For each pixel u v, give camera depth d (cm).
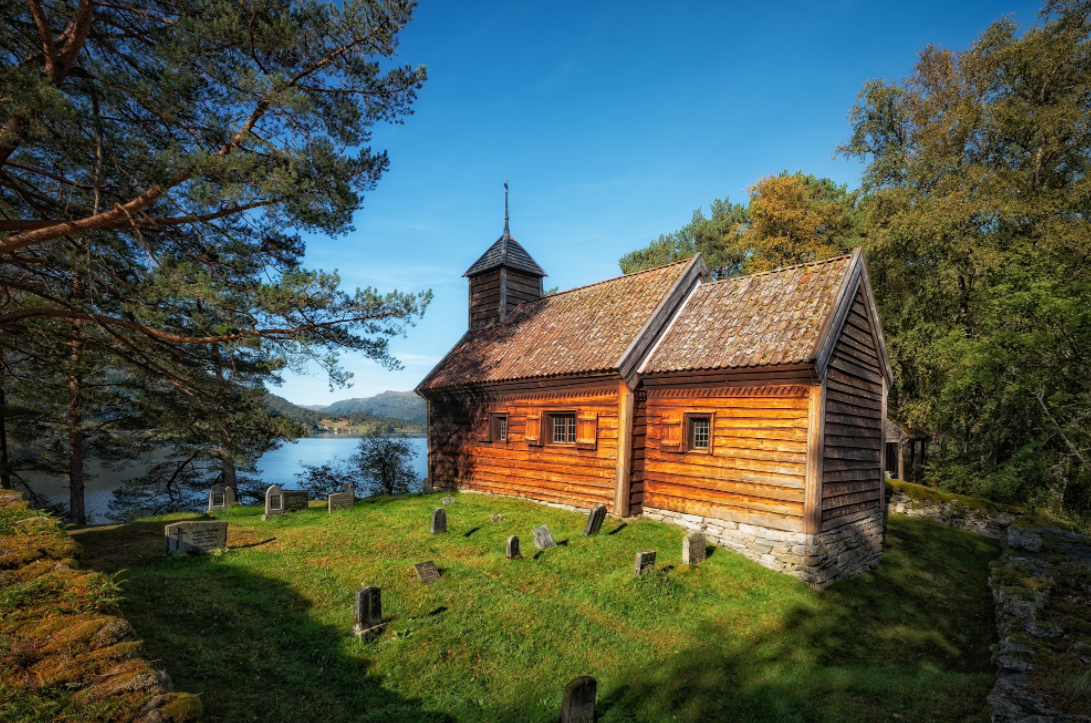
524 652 750
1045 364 1841
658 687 693
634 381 1374
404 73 1188
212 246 1201
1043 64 2228
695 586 1019
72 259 1043
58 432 1925
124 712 305
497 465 1741
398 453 2578
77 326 1225
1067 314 1659
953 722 629
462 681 673
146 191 1009
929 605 1133
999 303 1834
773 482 1145
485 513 1455
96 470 4500
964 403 2225
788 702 666
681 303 1528
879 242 2281
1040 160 2342
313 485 2562
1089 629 863
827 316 1149
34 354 1340
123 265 1281
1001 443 2188
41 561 504
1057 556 1340
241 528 1277
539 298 2092
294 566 970
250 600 797
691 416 1303
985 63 2384
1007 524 1641
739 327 1298
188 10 1015
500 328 2036
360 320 1198
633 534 1253
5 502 699
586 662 750
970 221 2230
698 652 798
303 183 1033
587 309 1734
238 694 564
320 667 657
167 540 972
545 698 653
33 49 1003
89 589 446
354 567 990
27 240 902
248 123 1073
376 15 1102
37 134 900
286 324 1171
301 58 1112
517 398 1672
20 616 397
